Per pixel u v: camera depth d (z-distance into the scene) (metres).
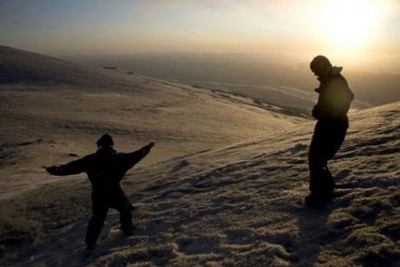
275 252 6.27
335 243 6.10
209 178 11.66
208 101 87.44
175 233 8.27
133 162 8.27
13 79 90.75
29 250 10.45
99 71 111.25
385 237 5.85
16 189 21.75
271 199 8.46
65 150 38.81
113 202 8.66
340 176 8.59
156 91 92.62
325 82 6.73
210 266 6.42
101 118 60.38
